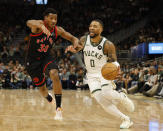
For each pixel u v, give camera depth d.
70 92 10.97
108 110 3.44
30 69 3.53
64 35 3.42
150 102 6.74
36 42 3.33
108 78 3.25
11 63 13.83
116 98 3.47
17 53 15.77
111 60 3.41
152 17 21.12
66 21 21.47
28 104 5.95
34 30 3.25
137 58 13.31
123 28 20.16
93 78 3.56
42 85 3.66
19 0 21.73
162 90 7.82
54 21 3.26
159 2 21.09
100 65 3.54
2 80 12.90
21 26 20.41
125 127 3.25
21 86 12.89
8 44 17.36
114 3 23.20
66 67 13.98
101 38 3.51
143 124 3.54
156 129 3.19
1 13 21.08
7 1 21.73
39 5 21.78
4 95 8.58
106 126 3.40
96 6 23.16
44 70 3.44
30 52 3.44
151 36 17.77
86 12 22.36
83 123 3.60
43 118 3.99
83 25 21.08
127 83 10.59
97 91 3.45
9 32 18.52
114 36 19.66
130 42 17.67
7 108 5.18
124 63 13.46
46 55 3.48
